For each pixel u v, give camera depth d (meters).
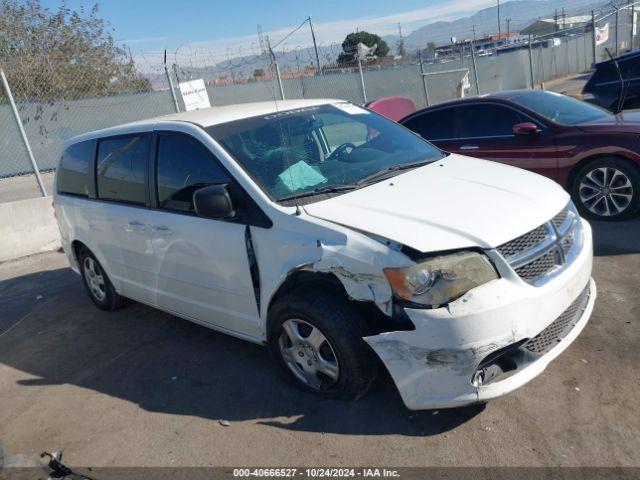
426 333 2.73
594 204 6.11
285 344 3.48
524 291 2.80
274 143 3.81
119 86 16.11
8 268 7.61
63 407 3.83
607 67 9.26
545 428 2.92
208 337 4.55
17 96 14.91
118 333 4.92
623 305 4.07
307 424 3.21
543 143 6.32
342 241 2.97
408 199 3.25
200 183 3.72
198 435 3.28
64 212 5.29
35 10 16.48
